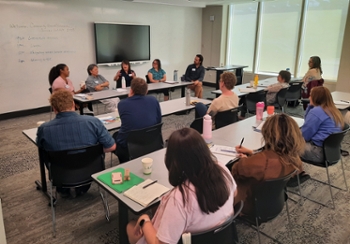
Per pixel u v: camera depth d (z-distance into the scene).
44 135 2.18
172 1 7.14
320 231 2.28
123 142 2.71
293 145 1.64
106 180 1.70
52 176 2.24
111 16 6.58
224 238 1.27
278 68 7.73
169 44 8.02
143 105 2.71
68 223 2.38
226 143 2.34
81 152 2.21
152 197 1.51
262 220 1.78
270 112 3.07
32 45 5.52
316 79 5.26
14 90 5.48
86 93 4.61
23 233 2.26
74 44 6.10
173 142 1.15
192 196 1.12
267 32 7.74
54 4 5.65
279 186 1.70
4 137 4.48
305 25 7.00
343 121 2.70
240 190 1.79
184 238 1.11
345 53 5.57
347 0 6.22
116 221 2.42
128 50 7.03
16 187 2.97
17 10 5.22
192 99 4.11
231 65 8.13
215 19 8.49
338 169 3.40
